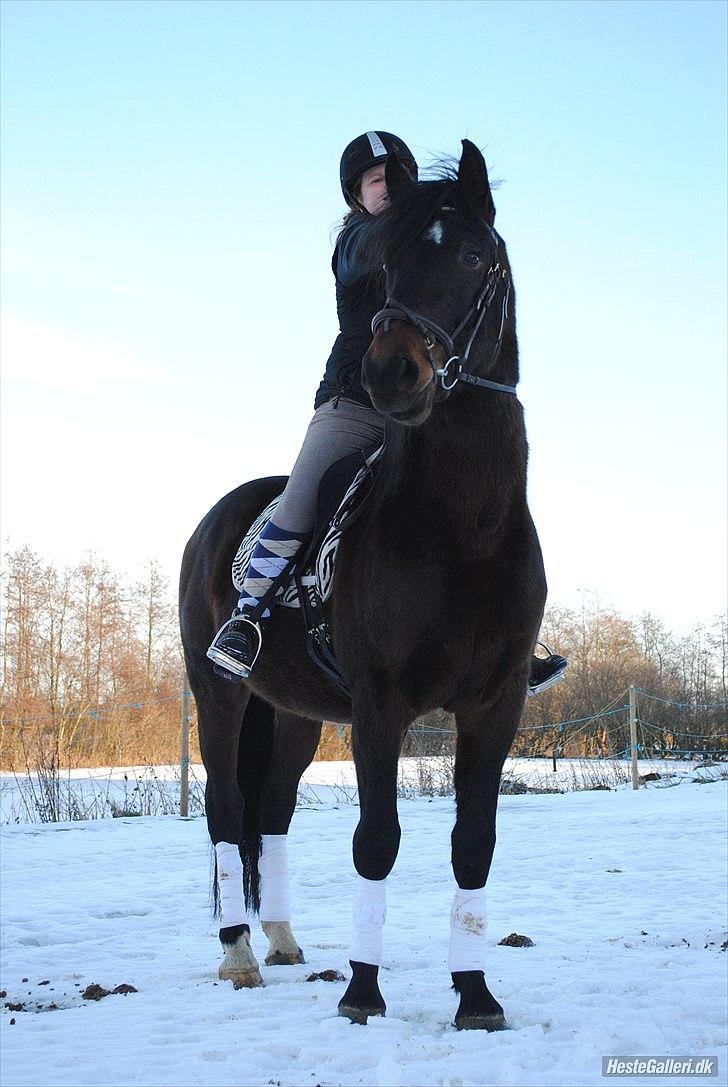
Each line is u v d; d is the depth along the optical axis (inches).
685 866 338.6
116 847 411.8
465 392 137.6
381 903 146.2
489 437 137.5
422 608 138.4
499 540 139.7
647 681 1237.1
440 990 164.6
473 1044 131.8
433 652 139.8
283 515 167.2
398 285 133.3
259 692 184.4
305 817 508.4
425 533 138.7
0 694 1251.2
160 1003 165.3
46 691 1334.9
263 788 200.8
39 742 759.7
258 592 167.2
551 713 1128.2
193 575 205.6
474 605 138.9
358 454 165.3
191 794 618.5
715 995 159.9
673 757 997.2
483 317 137.3
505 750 147.3
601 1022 142.8
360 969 146.2
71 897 299.4
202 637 198.5
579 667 1275.8
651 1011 148.9
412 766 744.3
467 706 145.1
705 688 1277.1
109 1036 143.9
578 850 386.0
